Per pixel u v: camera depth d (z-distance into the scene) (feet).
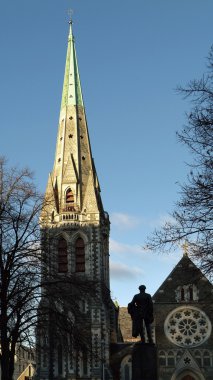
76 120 372.38
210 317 306.96
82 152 364.38
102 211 353.10
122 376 323.37
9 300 155.33
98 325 311.68
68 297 166.61
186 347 306.76
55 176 356.59
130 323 399.65
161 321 311.88
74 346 167.94
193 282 118.42
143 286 154.20
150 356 148.36
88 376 309.42
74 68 387.14
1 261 153.17
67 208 341.00
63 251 333.42
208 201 108.68
